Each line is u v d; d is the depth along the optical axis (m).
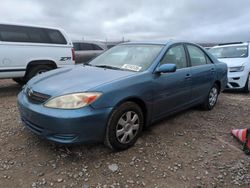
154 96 3.91
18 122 4.55
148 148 3.71
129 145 3.65
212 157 3.54
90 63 4.71
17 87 8.35
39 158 3.34
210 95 5.66
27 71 7.35
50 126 3.07
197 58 5.18
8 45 6.80
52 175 2.99
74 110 3.04
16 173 3.01
